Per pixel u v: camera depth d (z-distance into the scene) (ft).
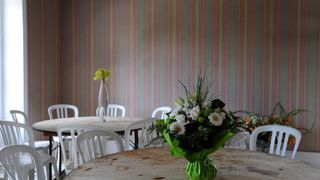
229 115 5.53
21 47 15.56
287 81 14.88
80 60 17.80
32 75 16.17
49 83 17.22
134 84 16.96
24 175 7.52
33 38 16.19
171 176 5.82
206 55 15.83
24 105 15.69
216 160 6.81
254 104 15.25
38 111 16.55
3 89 14.98
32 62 16.15
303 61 14.69
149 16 16.62
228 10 15.49
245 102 15.37
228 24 15.52
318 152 14.57
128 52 17.02
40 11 16.58
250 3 15.23
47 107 17.10
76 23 17.80
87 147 7.96
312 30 14.55
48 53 17.15
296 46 14.74
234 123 5.46
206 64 15.83
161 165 6.50
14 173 6.60
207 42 15.80
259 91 15.19
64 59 17.95
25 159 8.69
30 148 6.32
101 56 17.48
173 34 16.29
